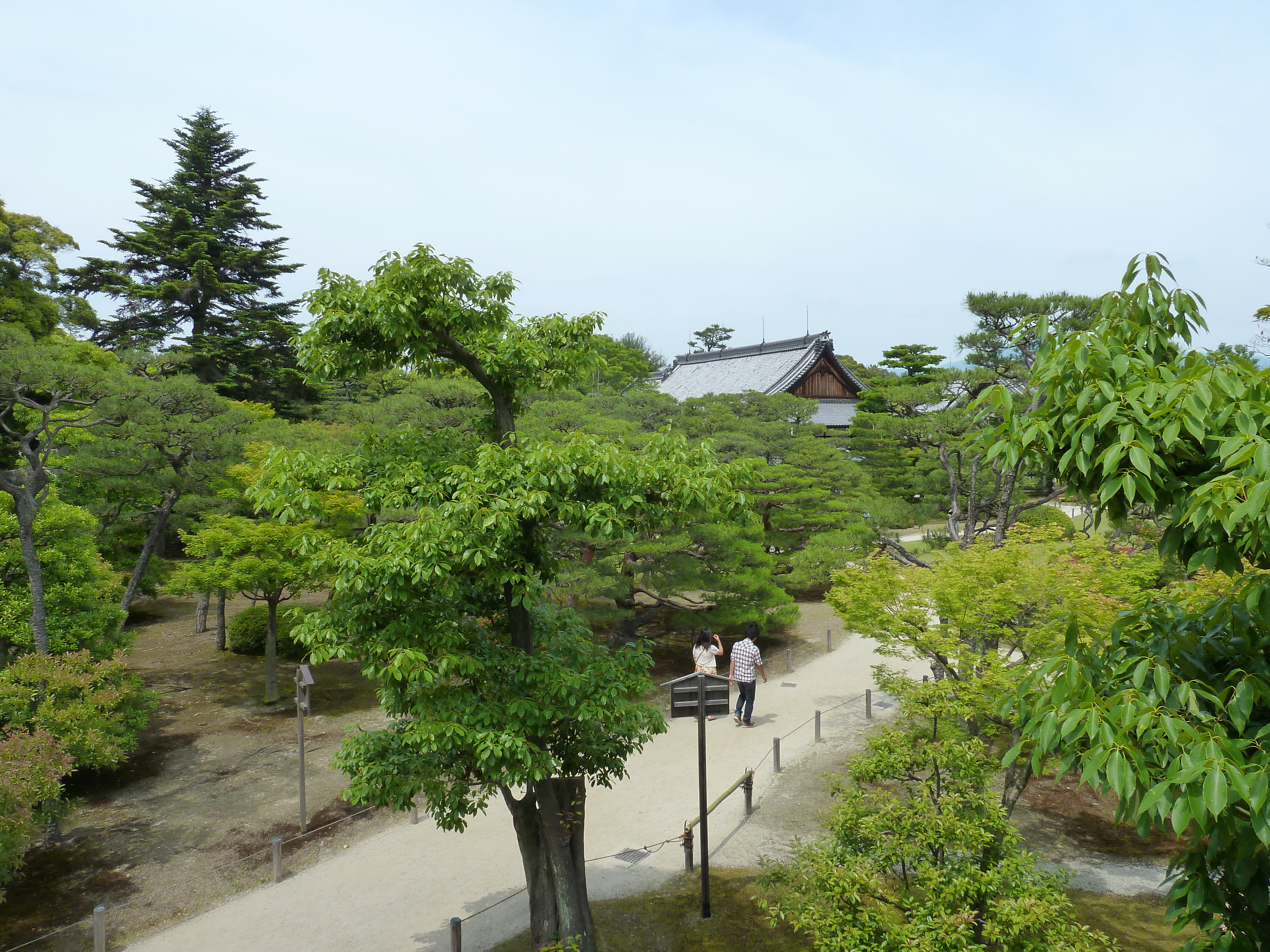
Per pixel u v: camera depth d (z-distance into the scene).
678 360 62.81
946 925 6.69
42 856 12.71
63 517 15.80
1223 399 4.10
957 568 11.50
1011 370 19.48
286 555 18.66
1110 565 11.49
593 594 19.45
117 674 14.32
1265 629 4.61
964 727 11.58
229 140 43.75
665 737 16.98
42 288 31.97
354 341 8.25
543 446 7.84
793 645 23.67
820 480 28.91
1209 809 3.44
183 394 22.20
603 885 11.38
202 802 14.59
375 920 10.82
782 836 12.58
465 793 8.59
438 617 8.56
